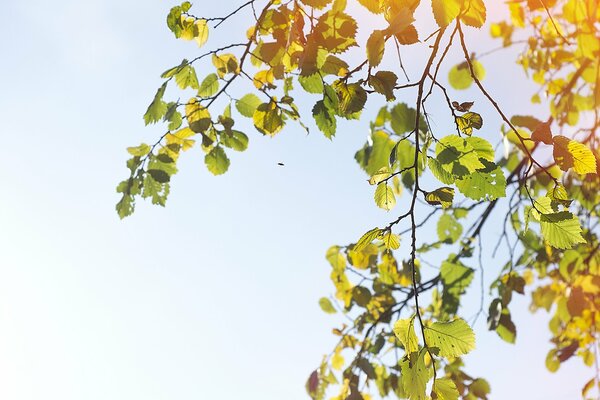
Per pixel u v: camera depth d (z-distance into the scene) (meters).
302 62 1.20
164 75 1.42
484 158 1.16
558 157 1.11
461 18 1.12
